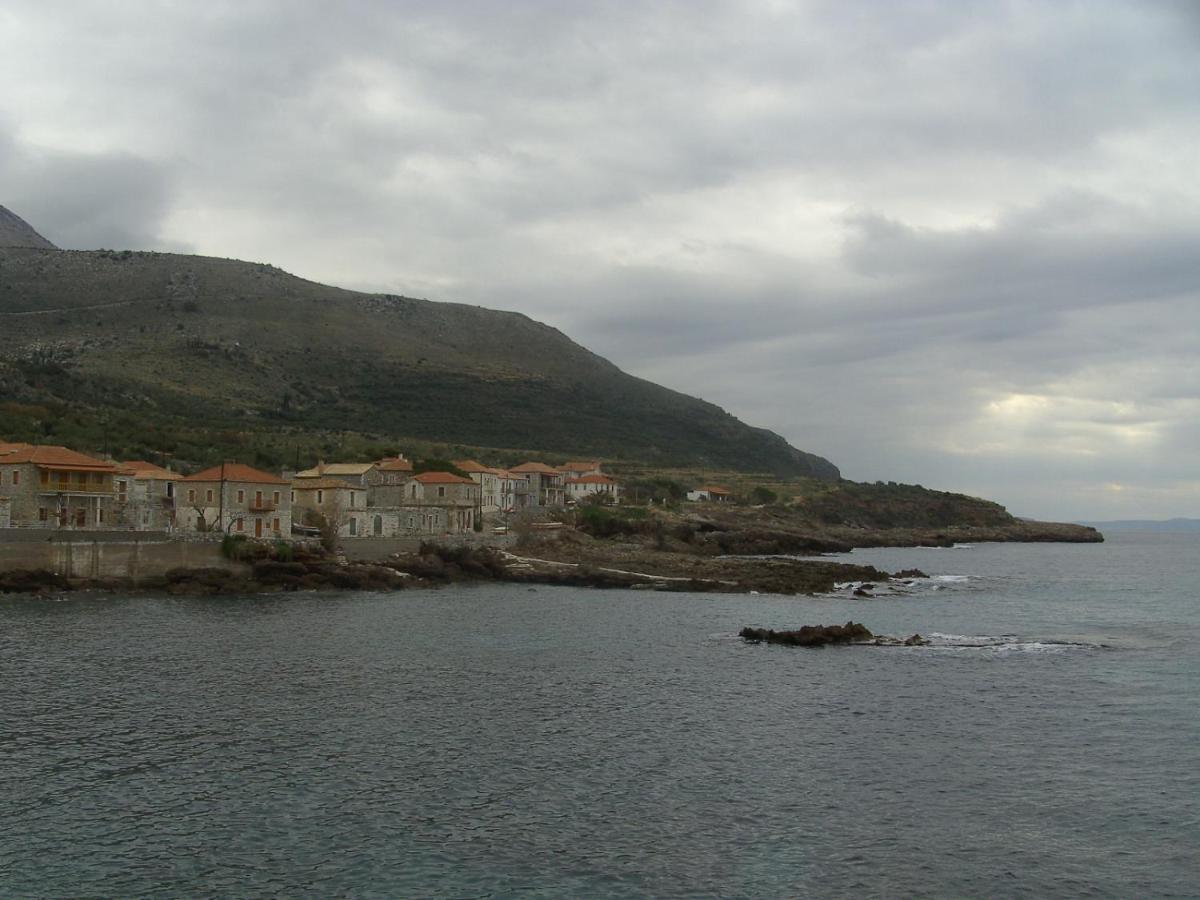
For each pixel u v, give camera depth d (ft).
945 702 185.26
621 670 212.23
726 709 178.19
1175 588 434.71
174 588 326.03
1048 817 124.98
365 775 136.77
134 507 414.82
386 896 101.19
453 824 119.96
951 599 372.99
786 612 321.93
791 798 130.82
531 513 627.05
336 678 196.54
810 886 104.99
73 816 120.16
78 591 315.99
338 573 358.02
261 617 276.82
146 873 105.40
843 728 165.78
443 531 508.94
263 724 160.97
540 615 299.99
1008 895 103.60
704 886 104.68
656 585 393.91
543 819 122.01
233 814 121.80
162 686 185.47
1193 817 125.08
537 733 159.53
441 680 197.47
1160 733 163.63
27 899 99.09
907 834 119.03
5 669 196.34
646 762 145.18
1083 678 208.44
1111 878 107.76
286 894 101.24
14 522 377.91
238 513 406.41
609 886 104.22
